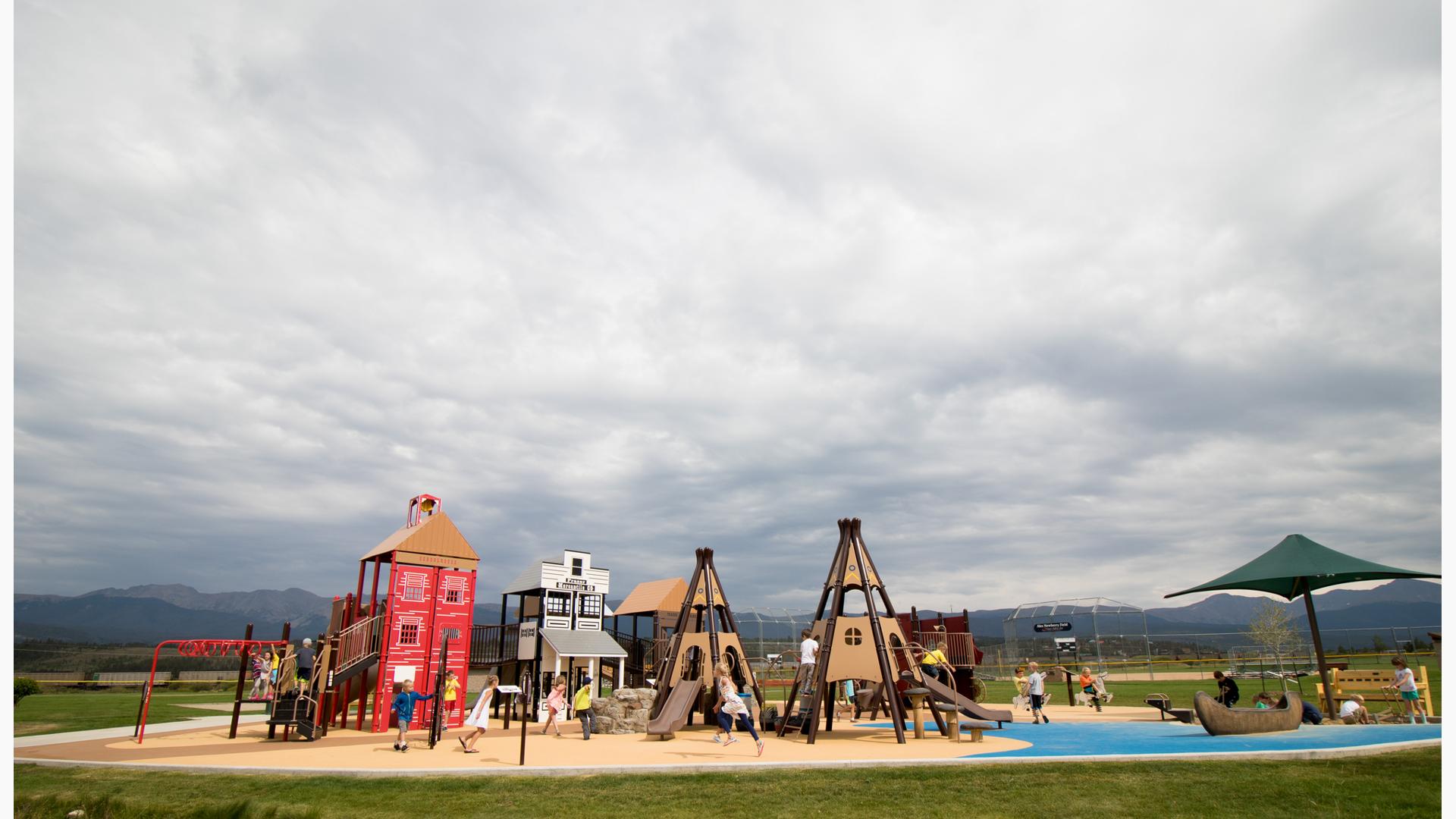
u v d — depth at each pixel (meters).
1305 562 19.95
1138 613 44.28
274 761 14.59
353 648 22.28
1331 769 11.49
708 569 23.34
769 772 12.60
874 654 18.28
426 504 26.03
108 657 92.12
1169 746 14.24
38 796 11.78
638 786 11.82
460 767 13.06
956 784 11.55
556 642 26.94
